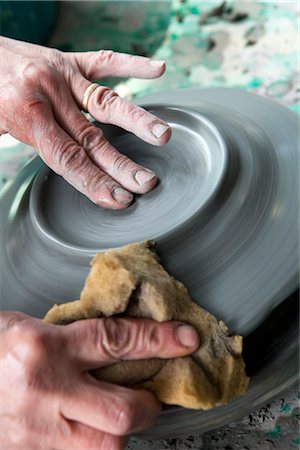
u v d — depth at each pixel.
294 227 0.49
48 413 0.44
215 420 0.48
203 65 0.78
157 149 0.56
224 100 0.60
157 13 0.91
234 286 0.47
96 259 0.46
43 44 0.93
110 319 0.44
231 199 0.50
